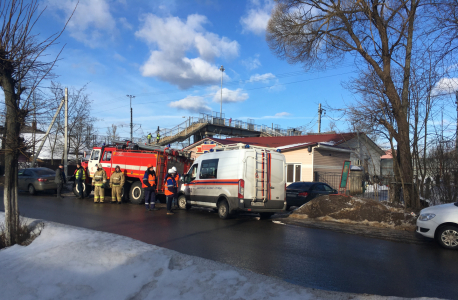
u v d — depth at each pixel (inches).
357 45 543.8
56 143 1240.2
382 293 185.8
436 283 205.2
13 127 263.7
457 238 298.7
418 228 327.9
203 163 506.9
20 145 265.4
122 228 363.3
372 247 305.7
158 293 171.6
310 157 877.8
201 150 1112.2
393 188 514.3
